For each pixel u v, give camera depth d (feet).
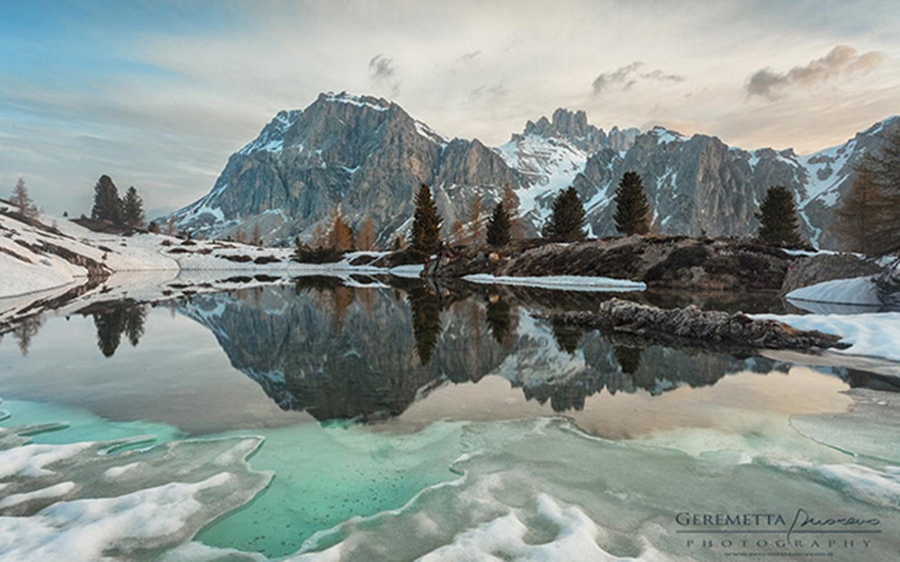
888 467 16.26
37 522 13.07
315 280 149.38
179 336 44.68
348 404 24.00
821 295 76.38
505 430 20.34
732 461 17.06
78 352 37.11
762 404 23.57
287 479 16.02
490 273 158.10
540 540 12.26
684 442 18.89
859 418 21.38
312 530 13.14
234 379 28.84
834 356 34.83
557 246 149.89
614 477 15.93
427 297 87.15
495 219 196.24
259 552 12.09
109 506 13.96
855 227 137.59
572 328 49.03
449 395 25.46
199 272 210.59
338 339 42.88
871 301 69.41
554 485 15.39
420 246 230.48
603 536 12.42
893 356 33.17
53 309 65.62
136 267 209.56
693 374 29.63
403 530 12.83
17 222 184.85
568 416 22.00
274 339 43.09
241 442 19.10
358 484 15.71
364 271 229.04
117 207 375.45
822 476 15.58
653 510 13.80
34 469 16.43
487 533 12.41
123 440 19.17
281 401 24.40
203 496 14.74
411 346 39.52
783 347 37.81
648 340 41.65
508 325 51.06
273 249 323.37
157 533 12.74
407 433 20.10
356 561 11.48
